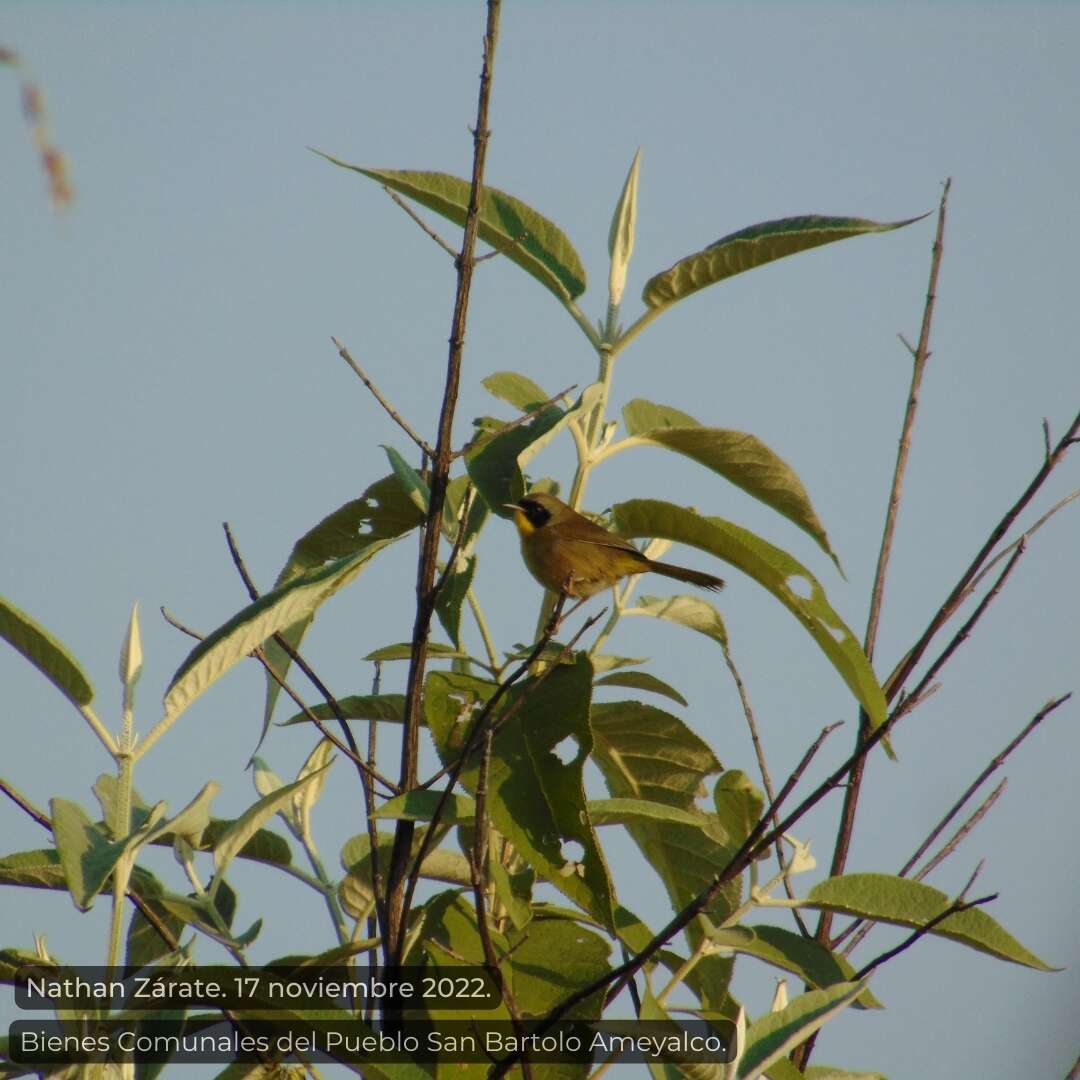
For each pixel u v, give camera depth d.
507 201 10.30
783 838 9.59
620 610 10.28
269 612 7.73
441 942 8.81
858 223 9.48
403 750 8.57
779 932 9.16
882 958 8.35
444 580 8.43
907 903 8.54
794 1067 8.52
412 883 8.01
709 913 9.47
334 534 10.24
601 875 8.06
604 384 9.97
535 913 9.16
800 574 9.27
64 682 7.73
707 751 9.74
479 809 7.11
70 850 7.10
